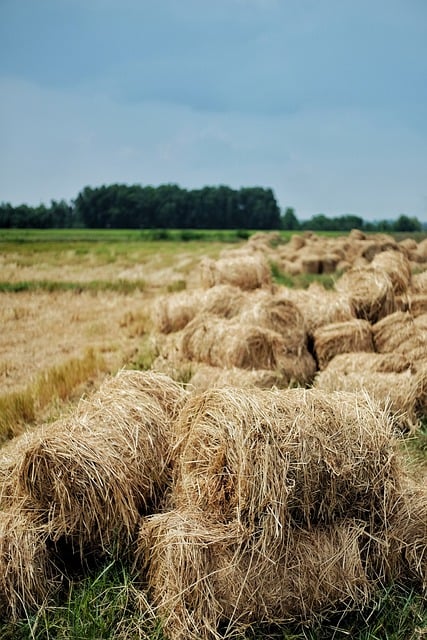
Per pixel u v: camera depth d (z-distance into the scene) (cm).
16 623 396
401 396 698
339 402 450
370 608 409
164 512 455
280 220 11094
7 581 400
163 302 1137
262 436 403
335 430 429
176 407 511
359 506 435
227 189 10700
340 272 2236
